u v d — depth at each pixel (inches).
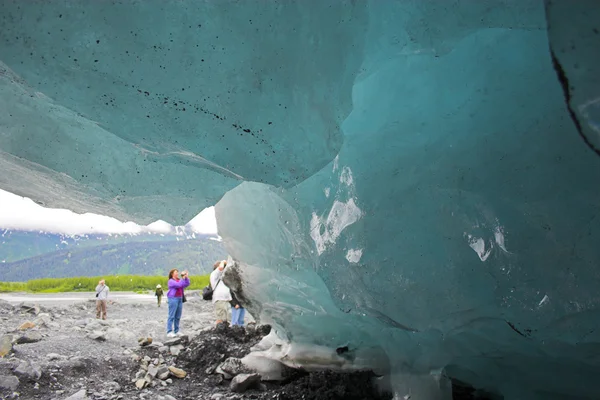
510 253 79.9
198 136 86.0
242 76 79.1
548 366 101.8
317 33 78.6
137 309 452.8
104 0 74.0
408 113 91.0
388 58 88.9
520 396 113.1
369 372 148.4
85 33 75.4
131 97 81.4
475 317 90.4
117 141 102.3
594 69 52.1
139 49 76.9
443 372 118.6
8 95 94.9
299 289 143.9
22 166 107.3
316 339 158.6
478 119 84.7
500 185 81.0
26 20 74.9
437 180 86.7
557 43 54.1
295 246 125.2
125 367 183.9
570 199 75.3
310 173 87.4
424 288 89.7
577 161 75.2
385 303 93.7
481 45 85.1
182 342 214.8
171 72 78.5
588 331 77.4
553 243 76.4
